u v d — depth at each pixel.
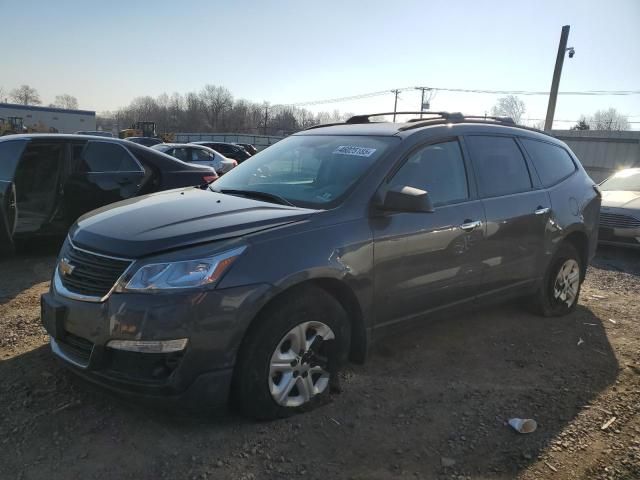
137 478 2.63
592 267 7.71
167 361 2.75
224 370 2.84
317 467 2.77
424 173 3.88
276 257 2.97
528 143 4.92
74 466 2.69
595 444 3.07
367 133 4.07
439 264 3.83
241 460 2.78
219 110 109.62
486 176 4.33
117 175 6.84
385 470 2.78
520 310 5.32
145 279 2.76
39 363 3.73
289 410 3.13
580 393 3.67
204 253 2.82
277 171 4.06
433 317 3.95
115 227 3.11
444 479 2.73
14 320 4.52
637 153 31.14
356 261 3.31
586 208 5.28
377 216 3.48
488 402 3.50
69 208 6.54
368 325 3.50
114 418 3.10
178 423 3.06
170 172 7.28
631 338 4.73
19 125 54.31
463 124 4.37
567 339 4.64
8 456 2.75
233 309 2.81
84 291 2.95
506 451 2.98
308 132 4.62
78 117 79.81
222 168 19.62
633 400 3.58
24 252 6.79
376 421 3.21
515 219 4.41
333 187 3.58
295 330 3.08
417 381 3.74
